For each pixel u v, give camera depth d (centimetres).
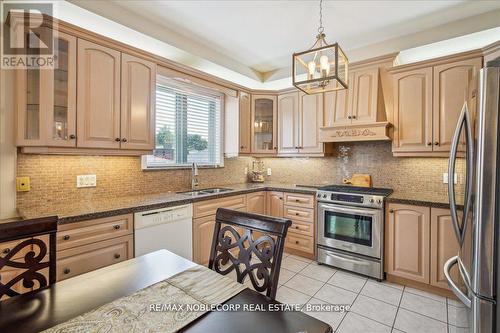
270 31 272
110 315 90
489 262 109
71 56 196
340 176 351
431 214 234
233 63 344
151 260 137
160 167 296
